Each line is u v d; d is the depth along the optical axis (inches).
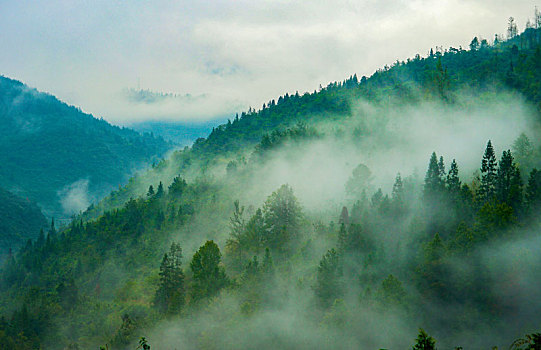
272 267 4338.1
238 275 5265.8
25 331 4549.7
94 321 4699.8
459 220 4394.7
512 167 5004.9
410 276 3789.4
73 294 5541.3
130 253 7362.2
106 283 6451.8
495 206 4126.5
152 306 5007.4
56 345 4493.1
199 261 4960.6
